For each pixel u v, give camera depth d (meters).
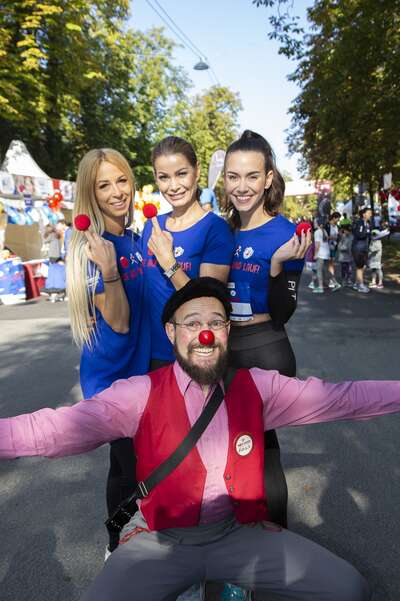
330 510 3.13
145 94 34.16
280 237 2.41
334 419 1.94
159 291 2.45
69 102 20.33
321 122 19.19
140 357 2.42
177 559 1.84
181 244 2.48
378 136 18.59
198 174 2.55
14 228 15.85
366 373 5.80
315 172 31.64
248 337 2.51
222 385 1.85
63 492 3.47
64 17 18.08
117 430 1.84
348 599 1.77
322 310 9.79
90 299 2.24
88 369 2.35
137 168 32.12
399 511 3.10
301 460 3.79
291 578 1.81
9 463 3.89
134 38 31.64
